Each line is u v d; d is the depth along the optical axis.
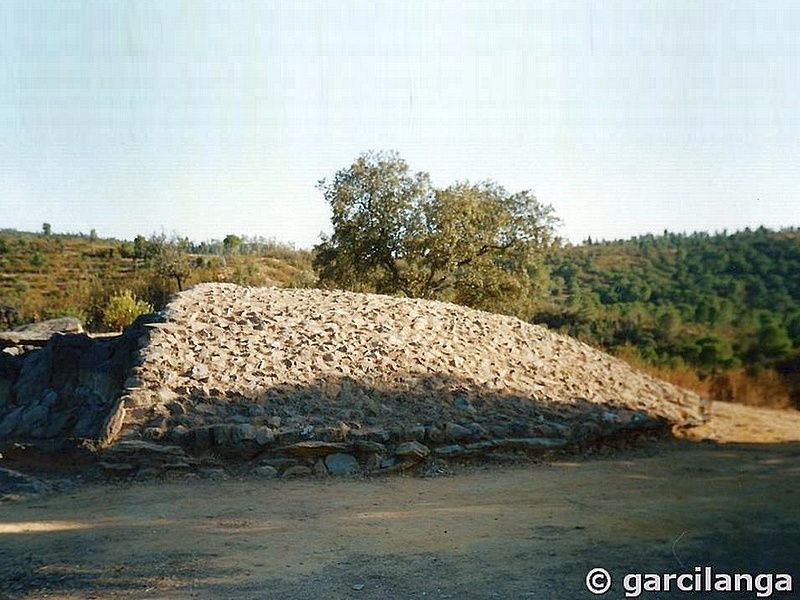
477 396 14.16
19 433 12.99
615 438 13.65
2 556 7.61
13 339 17.38
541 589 6.26
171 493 10.25
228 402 12.55
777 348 19.39
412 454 11.62
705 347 20.03
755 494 9.64
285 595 6.33
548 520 8.45
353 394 13.34
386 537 7.95
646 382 17.61
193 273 38.78
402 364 14.66
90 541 8.06
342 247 29.70
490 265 30.05
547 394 15.01
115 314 27.83
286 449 11.49
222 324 15.08
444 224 29.03
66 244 53.34
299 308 16.67
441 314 18.17
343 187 29.73
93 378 13.68
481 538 7.79
